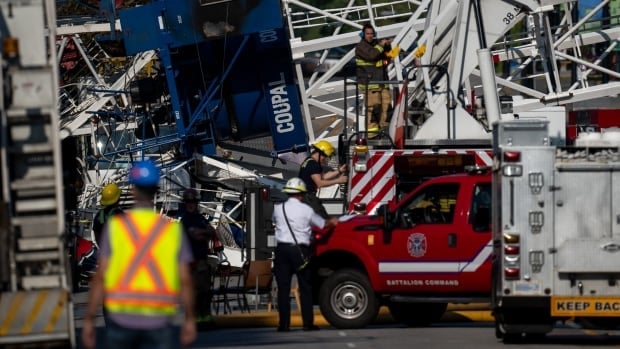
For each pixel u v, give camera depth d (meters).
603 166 55.66
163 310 31.67
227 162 102.94
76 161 111.38
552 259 55.66
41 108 38.88
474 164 75.00
